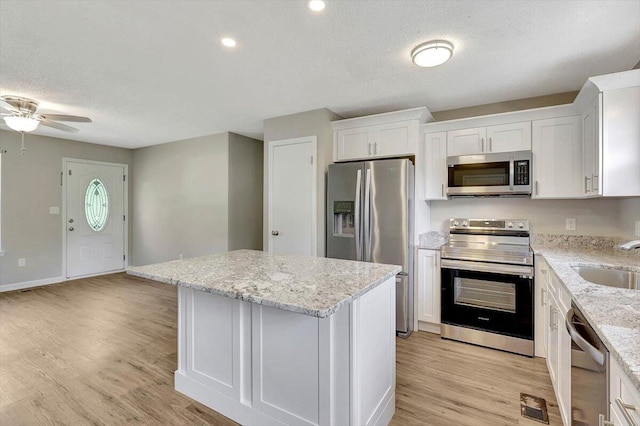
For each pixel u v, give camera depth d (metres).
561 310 1.78
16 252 4.70
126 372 2.39
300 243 3.68
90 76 2.70
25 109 3.20
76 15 1.84
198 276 1.79
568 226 3.02
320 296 1.40
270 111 3.64
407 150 3.23
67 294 4.46
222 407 1.91
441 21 1.91
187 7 1.77
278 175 3.85
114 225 5.79
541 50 2.24
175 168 5.37
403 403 2.04
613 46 2.18
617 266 1.95
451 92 3.05
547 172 2.81
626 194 2.04
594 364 1.18
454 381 2.29
